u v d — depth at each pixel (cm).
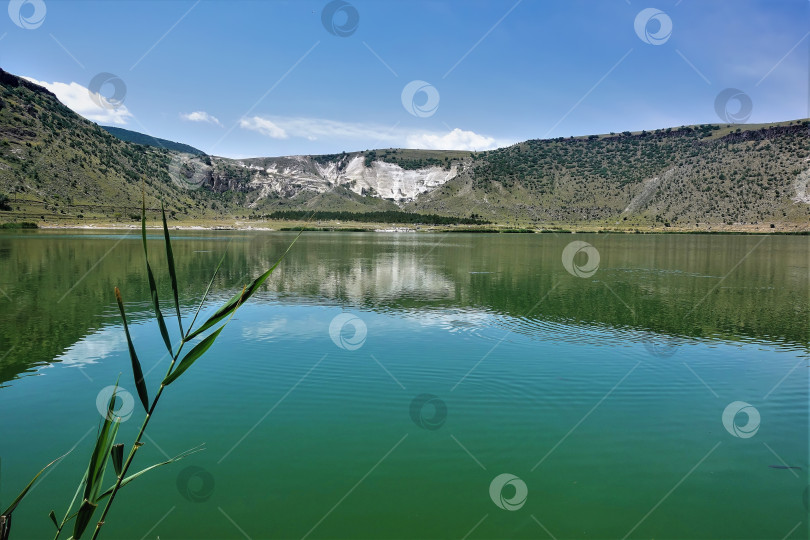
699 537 857
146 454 1135
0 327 2312
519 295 3428
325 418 1329
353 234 16562
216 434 1233
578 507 942
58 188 16862
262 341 2086
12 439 1207
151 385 1577
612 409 1409
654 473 1073
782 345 2123
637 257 7162
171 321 2470
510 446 1185
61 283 3700
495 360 1858
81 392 1516
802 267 5684
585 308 2964
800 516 923
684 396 1519
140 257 5831
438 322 2511
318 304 2991
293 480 1026
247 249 7800
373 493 979
